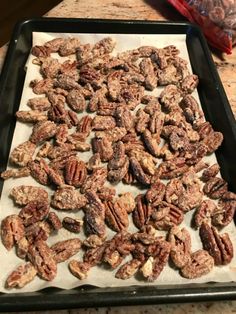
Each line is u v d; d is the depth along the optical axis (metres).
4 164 0.29
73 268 0.24
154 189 0.28
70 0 0.41
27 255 0.24
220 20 0.36
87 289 0.23
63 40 0.37
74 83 0.34
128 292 0.22
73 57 0.37
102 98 0.33
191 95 0.35
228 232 0.27
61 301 0.21
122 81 0.35
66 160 0.29
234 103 0.34
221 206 0.27
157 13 0.41
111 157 0.30
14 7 0.60
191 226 0.27
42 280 0.23
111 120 0.32
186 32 0.38
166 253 0.24
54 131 0.31
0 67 0.34
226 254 0.25
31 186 0.27
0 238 0.25
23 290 0.23
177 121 0.32
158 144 0.31
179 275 0.24
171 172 0.29
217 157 0.31
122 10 0.40
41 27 0.37
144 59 0.37
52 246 0.25
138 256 0.24
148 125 0.32
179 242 0.25
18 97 0.33
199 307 0.23
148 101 0.34
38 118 0.31
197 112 0.33
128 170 0.29
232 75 0.36
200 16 0.38
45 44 0.36
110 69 0.36
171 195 0.28
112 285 0.23
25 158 0.29
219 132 0.31
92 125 0.32
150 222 0.26
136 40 0.38
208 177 0.29
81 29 0.37
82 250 0.25
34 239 0.25
